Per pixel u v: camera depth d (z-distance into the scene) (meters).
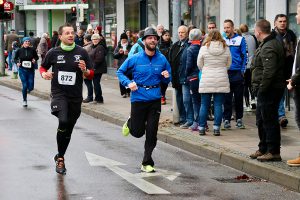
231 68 17.52
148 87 13.12
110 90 30.39
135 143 16.77
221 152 14.34
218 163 14.31
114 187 11.73
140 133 13.27
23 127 19.62
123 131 13.38
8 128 19.39
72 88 12.89
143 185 11.93
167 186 11.91
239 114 17.81
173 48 18.41
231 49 17.55
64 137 12.80
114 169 13.34
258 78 13.14
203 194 11.35
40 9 68.06
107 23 41.34
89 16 44.84
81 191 11.41
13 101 27.91
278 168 12.57
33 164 13.76
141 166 13.72
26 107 25.55
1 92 32.31
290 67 13.11
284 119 17.84
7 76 41.16
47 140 17.05
